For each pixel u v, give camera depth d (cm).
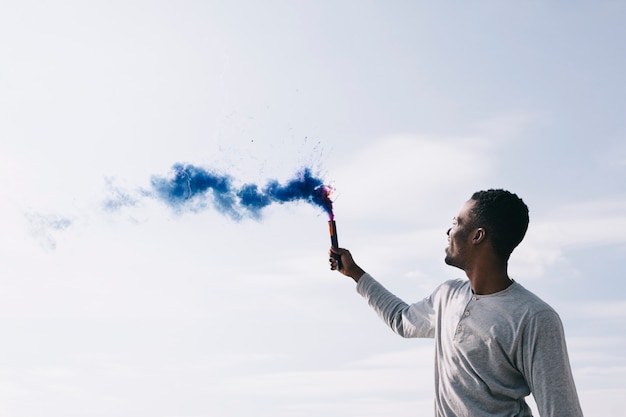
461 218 192
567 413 170
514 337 176
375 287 230
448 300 197
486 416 180
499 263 185
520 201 189
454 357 188
